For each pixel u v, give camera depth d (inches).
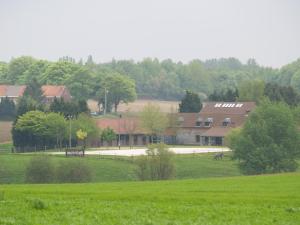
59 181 6446.9
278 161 7263.8
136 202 3036.4
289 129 7372.1
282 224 2460.6
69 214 2532.0
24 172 7268.7
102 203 2950.3
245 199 3221.0
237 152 7406.5
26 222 2309.3
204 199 3196.4
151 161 6688.0
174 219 2501.2
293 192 3612.2
